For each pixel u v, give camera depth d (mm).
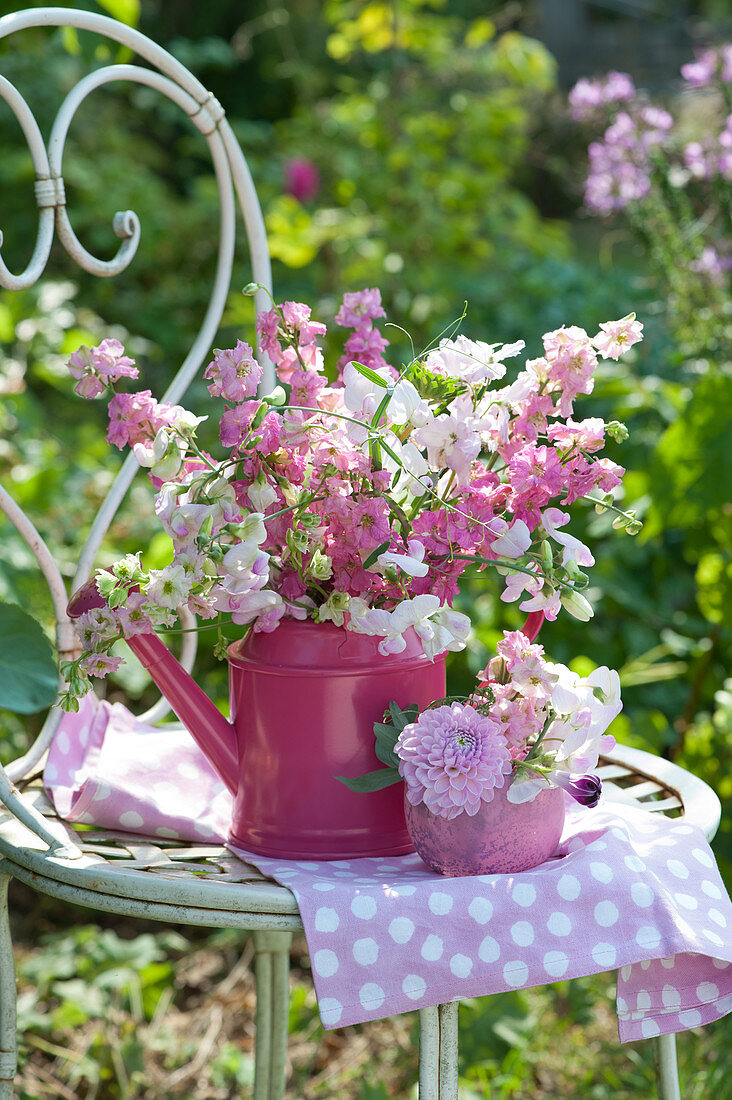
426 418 769
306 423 786
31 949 2043
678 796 1040
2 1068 936
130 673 2100
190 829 943
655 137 2092
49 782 1037
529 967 760
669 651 2111
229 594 792
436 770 783
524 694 807
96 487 2516
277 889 794
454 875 822
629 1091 1623
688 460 1843
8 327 2578
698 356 2031
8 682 865
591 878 792
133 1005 1797
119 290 4641
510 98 3807
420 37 3727
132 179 4707
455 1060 798
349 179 3549
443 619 768
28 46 4344
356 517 771
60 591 1154
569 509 2166
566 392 826
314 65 5695
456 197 3537
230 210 1255
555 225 3963
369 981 754
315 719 858
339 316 920
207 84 6105
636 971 825
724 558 1934
